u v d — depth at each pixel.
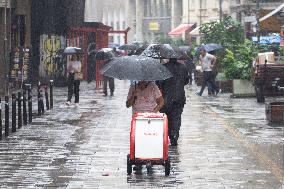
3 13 55.97
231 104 48.62
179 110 28.52
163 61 37.09
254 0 93.44
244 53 55.88
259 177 21.75
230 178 21.66
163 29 175.12
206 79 58.25
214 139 30.28
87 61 81.06
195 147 27.98
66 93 61.22
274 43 68.25
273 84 49.16
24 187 20.36
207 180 21.38
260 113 41.81
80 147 27.95
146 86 23.62
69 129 33.75
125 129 33.84
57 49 71.75
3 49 55.88
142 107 23.56
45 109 44.78
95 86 73.75
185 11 155.12
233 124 35.91
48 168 23.36
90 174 22.38
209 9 146.88
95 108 45.53
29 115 36.62
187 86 73.19
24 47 60.28
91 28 81.69
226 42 79.56
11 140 29.84
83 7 86.50
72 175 22.20
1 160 24.86
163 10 174.75
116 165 23.98
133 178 21.78
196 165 23.97
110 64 23.27
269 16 67.81
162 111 28.36
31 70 64.94
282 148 27.58
